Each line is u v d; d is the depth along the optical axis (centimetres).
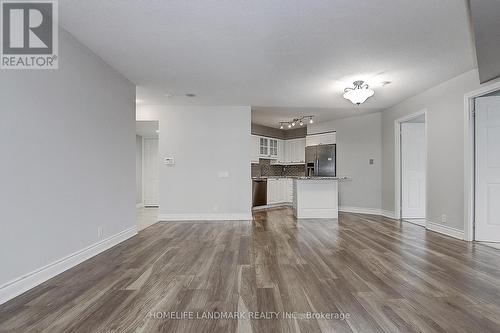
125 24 263
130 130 423
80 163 296
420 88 461
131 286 233
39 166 237
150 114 579
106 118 353
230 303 202
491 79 349
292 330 167
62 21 257
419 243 377
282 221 562
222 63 358
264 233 446
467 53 325
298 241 391
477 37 261
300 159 862
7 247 206
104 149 346
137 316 184
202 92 486
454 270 270
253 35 285
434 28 270
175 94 497
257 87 459
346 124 706
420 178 580
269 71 386
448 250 340
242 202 579
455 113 406
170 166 577
